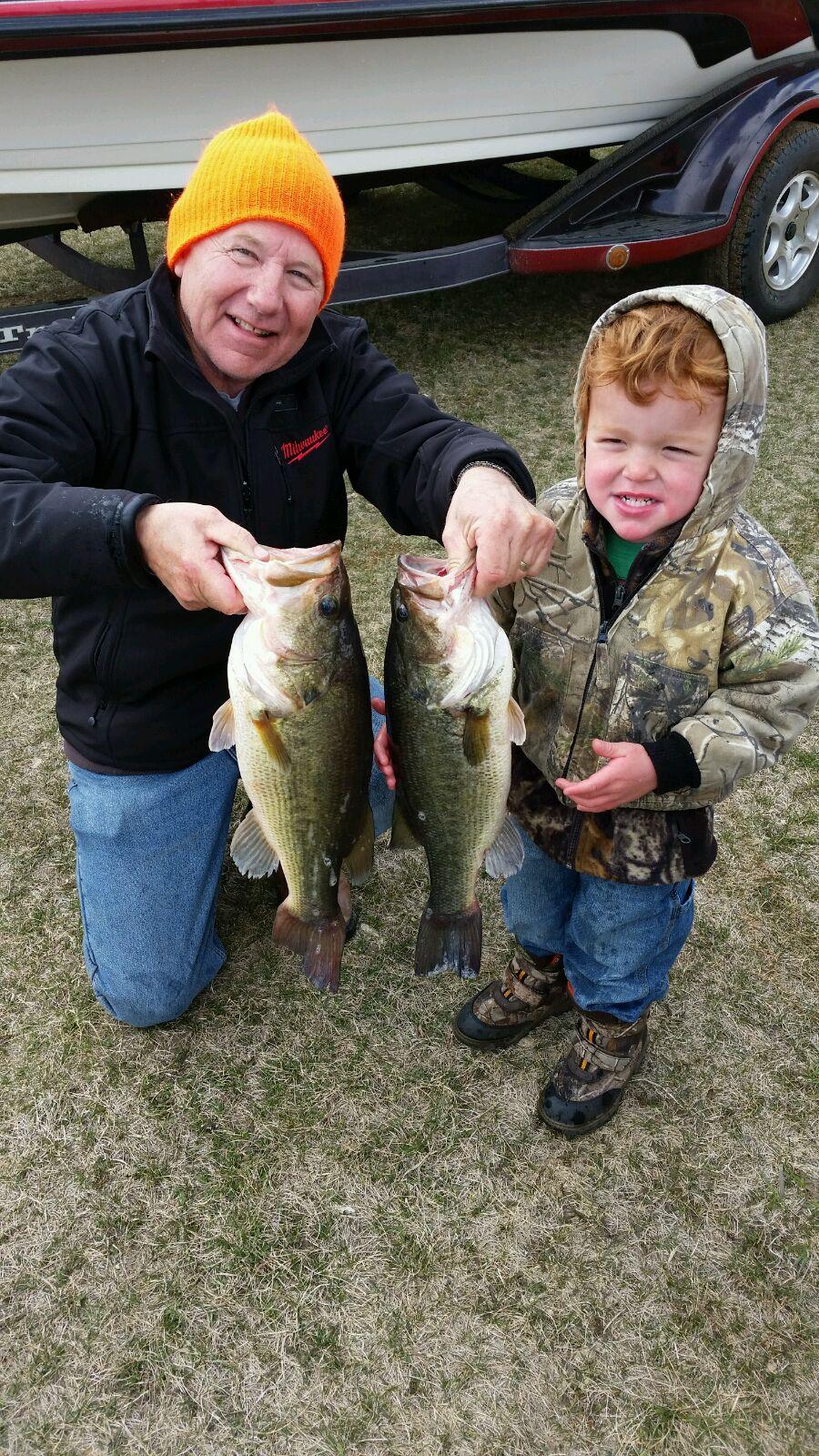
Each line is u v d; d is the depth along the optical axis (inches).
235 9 148.2
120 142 159.2
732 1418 72.1
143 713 90.0
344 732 67.8
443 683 63.7
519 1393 73.6
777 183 199.8
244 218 70.6
